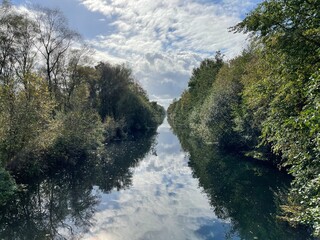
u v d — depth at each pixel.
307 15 8.08
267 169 21.92
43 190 19.55
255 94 11.51
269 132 12.16
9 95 18.50
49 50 31.52
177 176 22.48
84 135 28.30
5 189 14.66
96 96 47.84
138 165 27.89
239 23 9.44
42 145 19.67
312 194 8.48
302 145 9.19
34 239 12.18
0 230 13.23
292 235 10.83
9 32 25.83
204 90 49.44
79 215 14.66
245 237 11.12
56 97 33.28
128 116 55.44
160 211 14.55
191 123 53.62
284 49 8.67
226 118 29.41
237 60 32.59
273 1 8.54
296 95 9.36
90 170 25.48
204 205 15.24
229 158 27.78
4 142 17.33
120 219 13.66
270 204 14.52
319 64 8.05
